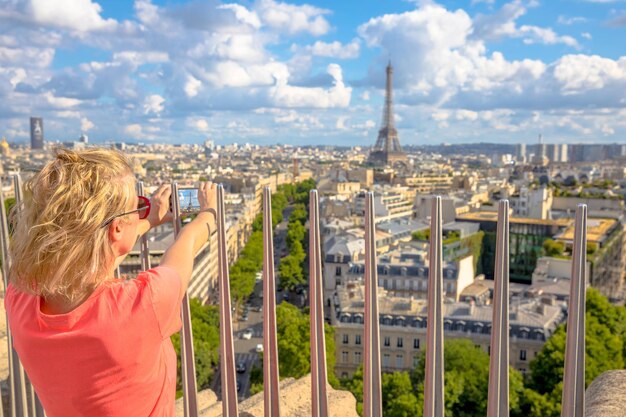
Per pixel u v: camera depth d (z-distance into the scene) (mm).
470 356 107438
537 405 93750
